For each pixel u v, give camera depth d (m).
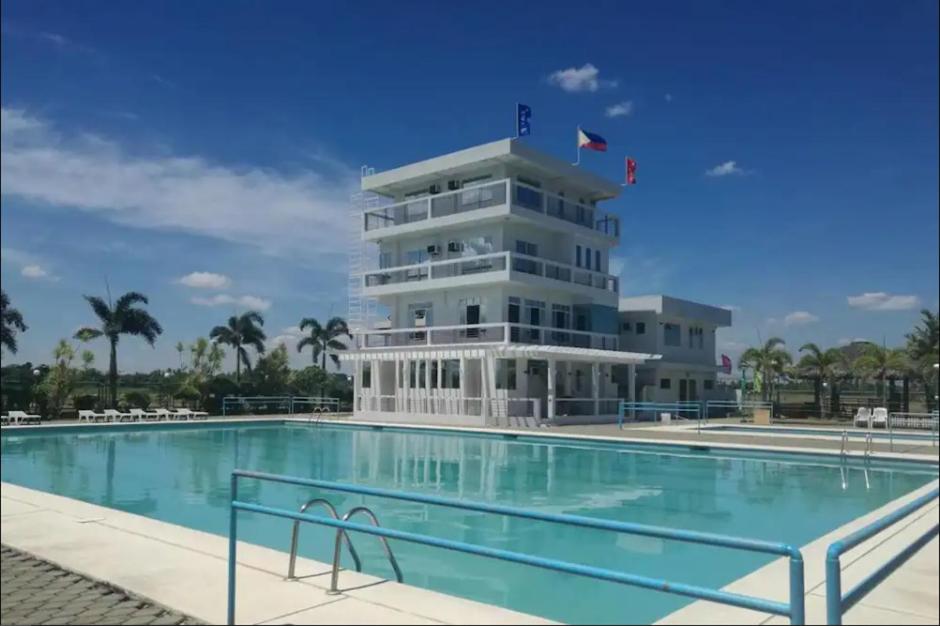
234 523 5.82
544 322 36.38
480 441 25.69
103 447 23.53
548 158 35.41
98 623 5.70
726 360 48.84
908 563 7.20
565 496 14.02
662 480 16.12
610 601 7.07
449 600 6.10
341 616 5.70
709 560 8.71
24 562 7.53
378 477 16.80
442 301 36.41
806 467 18.20
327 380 48.72
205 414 36.19
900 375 38.38
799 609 3.55
